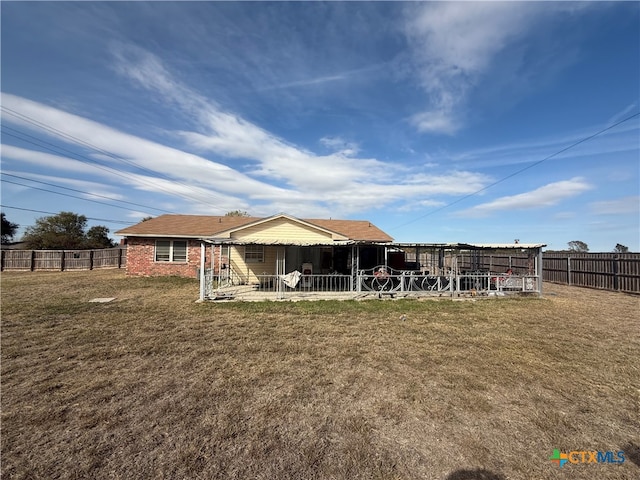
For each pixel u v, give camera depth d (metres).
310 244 13.50
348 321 8.57
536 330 7.69
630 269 13.88
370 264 18.03
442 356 5.78
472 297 13.09
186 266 19.62
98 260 24.64
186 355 5.77
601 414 3.77
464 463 2.86
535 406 3.96
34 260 23.22
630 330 7.72
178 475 2.66
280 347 6.27
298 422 3.54
